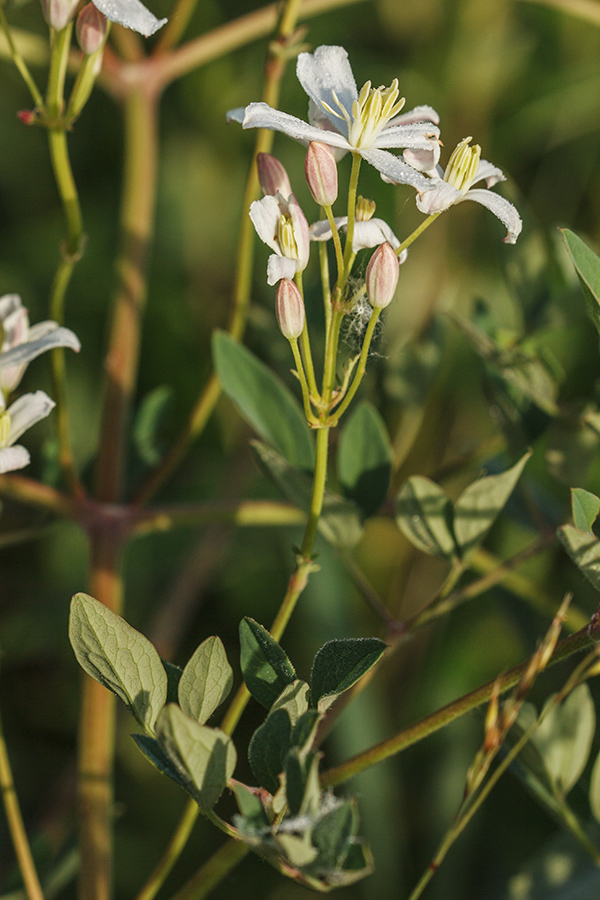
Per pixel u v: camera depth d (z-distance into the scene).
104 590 0.50
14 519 0.58
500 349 0.47
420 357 0.52
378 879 0.61
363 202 0.42
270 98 0.48
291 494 0.45
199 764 0.39
